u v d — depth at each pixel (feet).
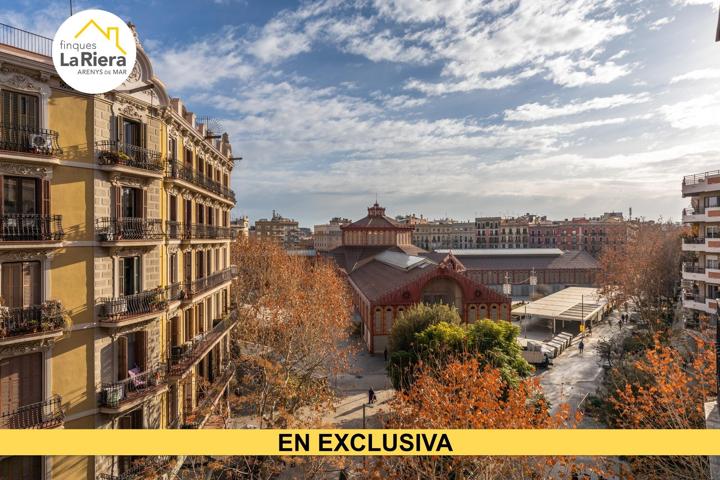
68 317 55.83
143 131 67.31
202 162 94.48
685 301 143.74
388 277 217.36
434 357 99.71
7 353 51.34
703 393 56.08
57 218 55.47
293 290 151.23
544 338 195.52
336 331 134.62
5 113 52.42
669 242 211.20
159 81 68.18
